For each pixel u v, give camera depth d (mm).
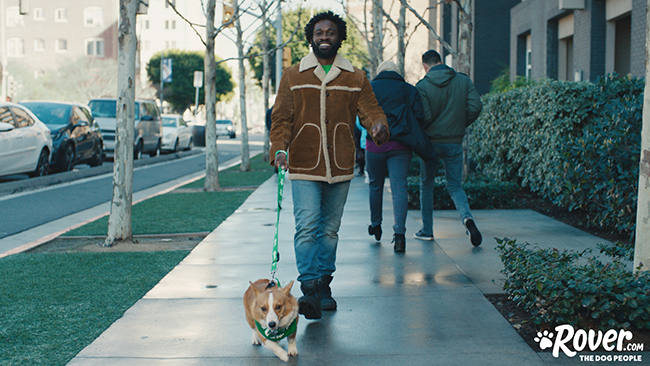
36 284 4914
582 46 14969
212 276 5148
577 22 15234
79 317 4078
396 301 4395
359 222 7988
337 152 4059
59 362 3326
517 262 4078
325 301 4207
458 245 6344
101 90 59312
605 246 4984
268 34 19875
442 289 4680
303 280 3961
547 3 17422
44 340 3654
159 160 23094
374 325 3898
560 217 8320
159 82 72125
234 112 114562
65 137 15891
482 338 3645
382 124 4023
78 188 13312
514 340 3613
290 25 35281
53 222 9062
